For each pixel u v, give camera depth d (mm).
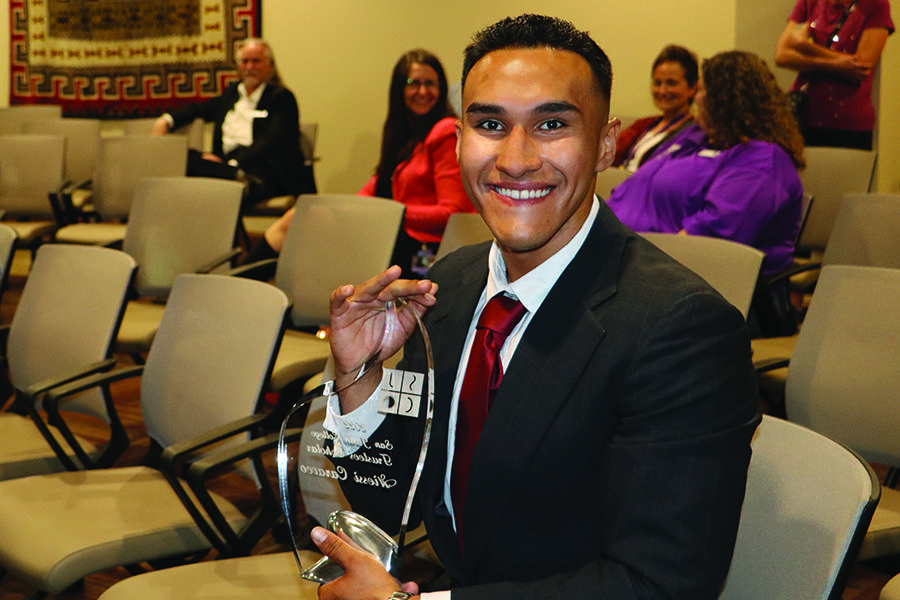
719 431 935
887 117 4887
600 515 969
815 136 4309
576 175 982
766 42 5156
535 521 1026
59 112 6887
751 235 3006
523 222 995
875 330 1994
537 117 970
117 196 4949
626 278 1018
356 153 6617
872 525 1718
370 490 1090
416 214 3656
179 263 3598
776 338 2896
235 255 3451
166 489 2084
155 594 1577
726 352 954
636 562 907
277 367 2678
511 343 1079
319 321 3125
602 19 5594
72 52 7277
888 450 1957
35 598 1946
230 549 1869
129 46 7086
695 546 904
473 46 1019
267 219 6809
